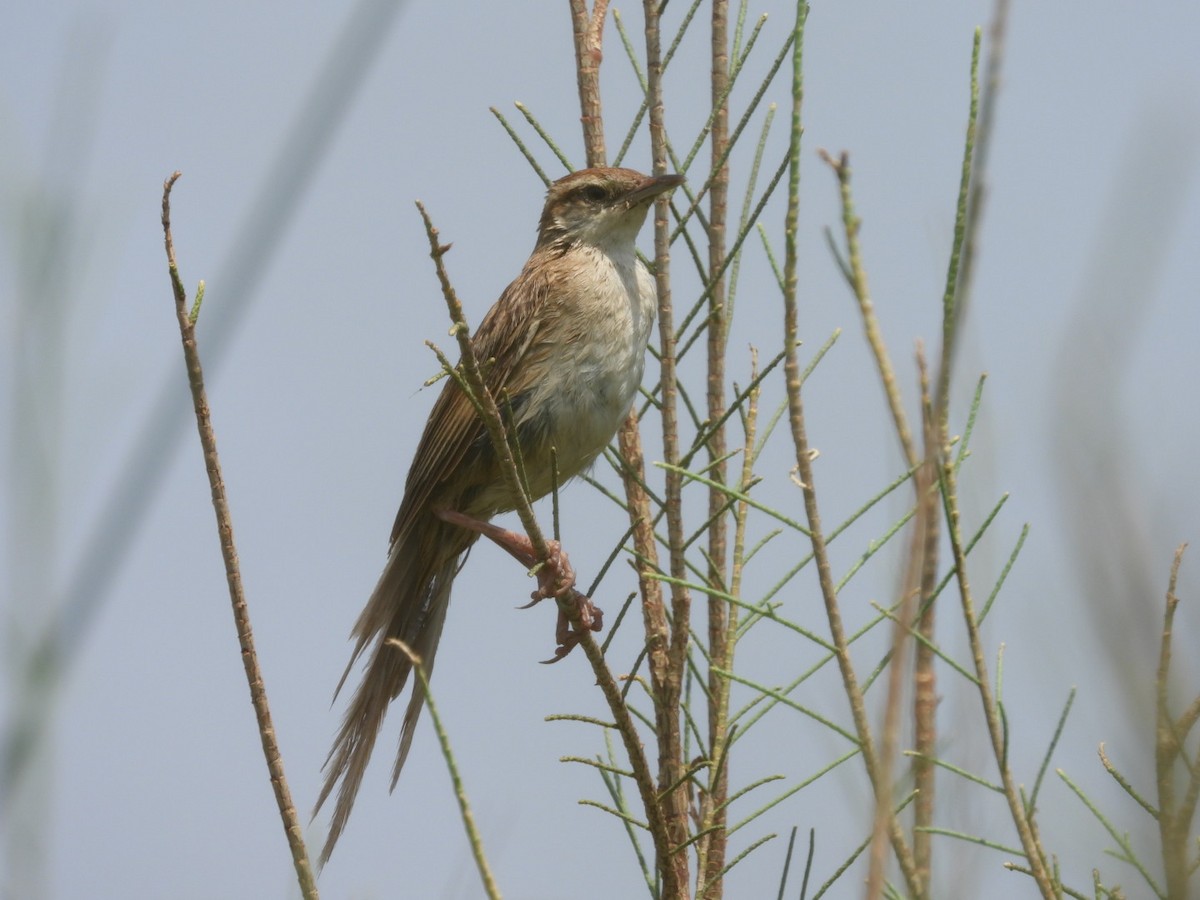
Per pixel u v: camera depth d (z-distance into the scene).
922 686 6.24
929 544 6.32
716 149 8.73
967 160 4.82
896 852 5.30
